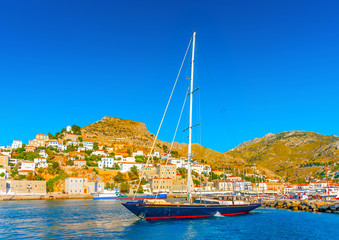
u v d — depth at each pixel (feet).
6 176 527.81
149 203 183.42
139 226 170.91
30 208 297.94
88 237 143.13
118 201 426.92
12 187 481.87
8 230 163.12
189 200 197.26
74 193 529.45
